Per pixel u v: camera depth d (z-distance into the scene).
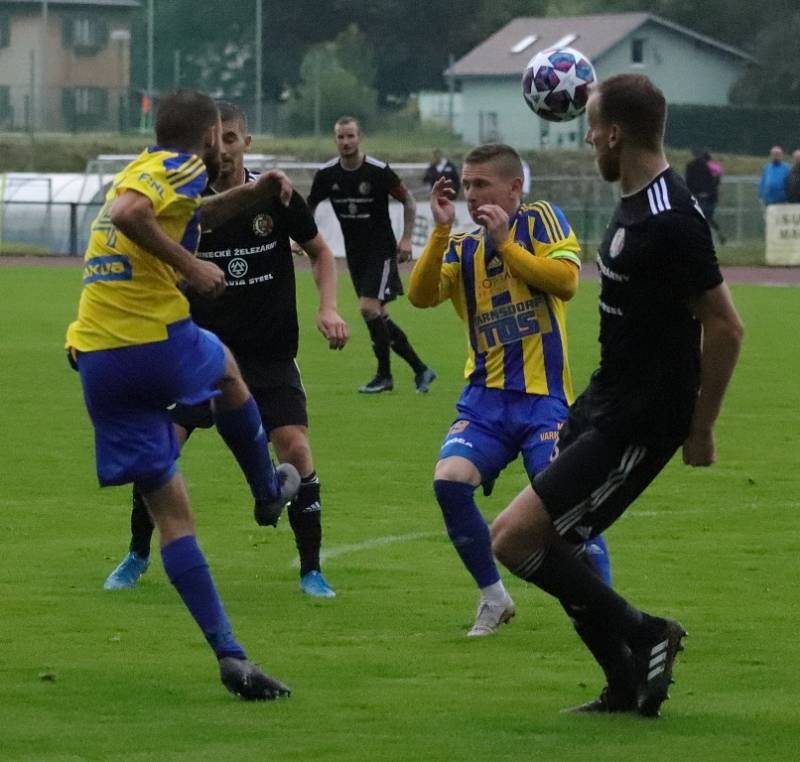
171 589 11.55
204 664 9.43
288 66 111.44
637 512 14.59
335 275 11.39
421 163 73.88
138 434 8.52
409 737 7.94
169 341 8.47
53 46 97.75
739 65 101.00
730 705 8.58
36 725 8.12
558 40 99.00
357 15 111.56
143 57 98.62
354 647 9.90
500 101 97.12
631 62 99.44
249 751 7.69
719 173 55.25
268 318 11.24
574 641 10.10
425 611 10.91
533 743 7.84
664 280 7.68
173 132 8.59
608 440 7.96
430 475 16.42
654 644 8.18
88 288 8.53
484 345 10.38
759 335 30.80
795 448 18.25
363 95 91.19
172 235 8.36
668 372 7.86
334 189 22.20
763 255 53.19
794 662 9.54
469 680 9.13
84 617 10.64
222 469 16.84
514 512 8.07
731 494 15.49
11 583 11.69
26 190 57.38
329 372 25.17
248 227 11.09
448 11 111.44
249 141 11.22
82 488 15.73
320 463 17.09
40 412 20.78
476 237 10.47
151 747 7.74
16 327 31.56
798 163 50.44
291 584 11.76
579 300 39.59
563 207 58.06
